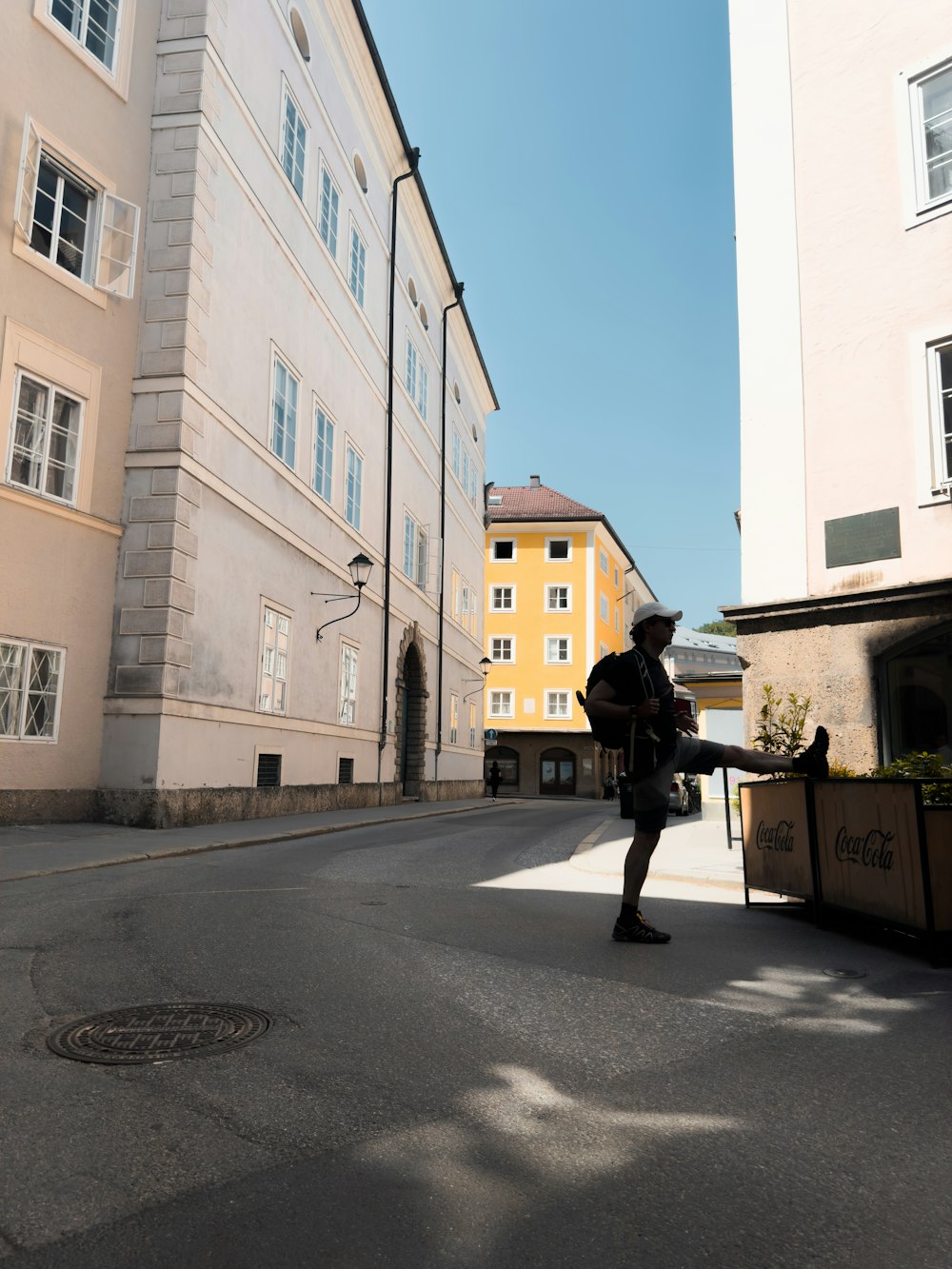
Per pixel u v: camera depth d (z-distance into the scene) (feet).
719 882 28.78
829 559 37.78
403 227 92.99
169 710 44.65
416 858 35.83
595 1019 13.60
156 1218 7.72
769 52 42.80
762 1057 12.06
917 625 34.58
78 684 42.88
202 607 48.16
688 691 66.18
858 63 39.93
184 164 47.85
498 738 167.94
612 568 187.21
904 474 36.29
